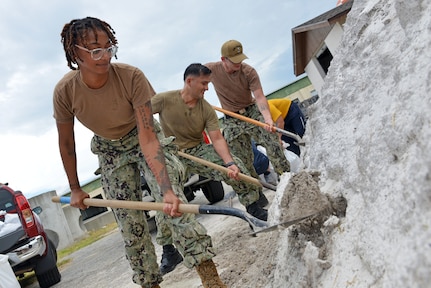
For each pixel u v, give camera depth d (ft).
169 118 12.30
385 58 5.78
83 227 46.01
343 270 4.99
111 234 36.01
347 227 5.42
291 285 6.17
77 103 7.64
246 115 15.40
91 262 22.40
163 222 10.98
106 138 8.34
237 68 14.53
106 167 8.55
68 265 25.26
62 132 8.20
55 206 40.24
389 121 4.62
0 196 19.49
